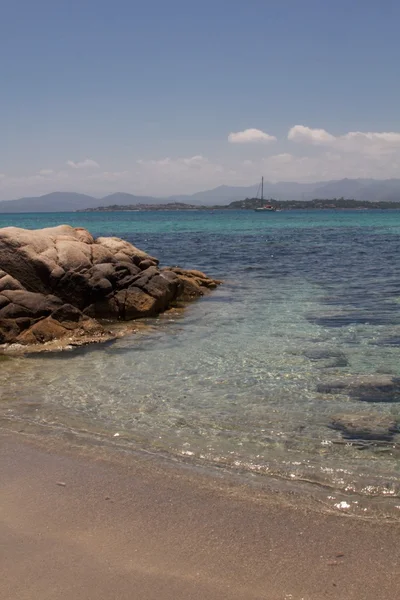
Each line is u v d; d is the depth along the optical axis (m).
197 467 6.29
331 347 11.63
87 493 5.66
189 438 7.13
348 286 21.08
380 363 10.42
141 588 4.13
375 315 14.97
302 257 33.94
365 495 5.62
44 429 7.47
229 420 7.75
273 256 34.84
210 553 4.58
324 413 7.98
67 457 6.57
